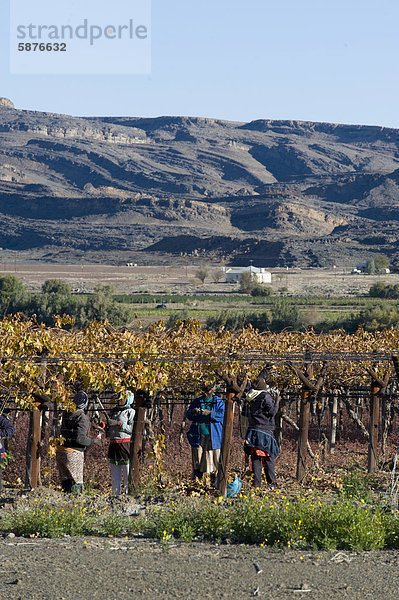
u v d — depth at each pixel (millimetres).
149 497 36469
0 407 40094
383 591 20266
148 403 41000
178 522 29203
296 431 63500
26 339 38375
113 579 21047
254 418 38000
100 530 28781
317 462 47781
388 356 38438
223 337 49469
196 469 41531
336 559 24250
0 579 20766
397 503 33969
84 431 37844
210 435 40625
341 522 27688
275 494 36188
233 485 37625
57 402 38250
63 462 37969
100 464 48156
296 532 27266
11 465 46312
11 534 27547
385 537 27547
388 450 55938
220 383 43781
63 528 28500
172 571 22234
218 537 28172
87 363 39156
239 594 19766
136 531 29312
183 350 43562
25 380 37969
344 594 19859
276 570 22578
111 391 45188
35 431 38625
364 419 69375
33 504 32688
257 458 37938
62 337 41250
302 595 19719
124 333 42562
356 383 56438
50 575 21312
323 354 38781
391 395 46281
